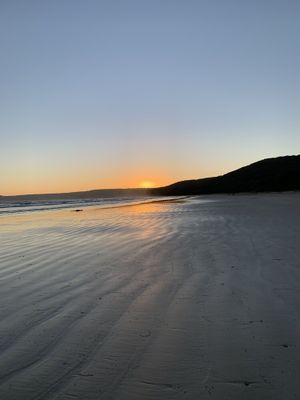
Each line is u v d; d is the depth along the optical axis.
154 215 21.52
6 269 7.58
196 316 4.64
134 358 3.61
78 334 4.19
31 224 18.66
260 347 3.76
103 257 8.46
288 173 107.00
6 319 4.72
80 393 3.07
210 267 7.13
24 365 3.53
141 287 5.95
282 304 4.96
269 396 2.96
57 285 6.20
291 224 13.28
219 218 17.31
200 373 3.31
